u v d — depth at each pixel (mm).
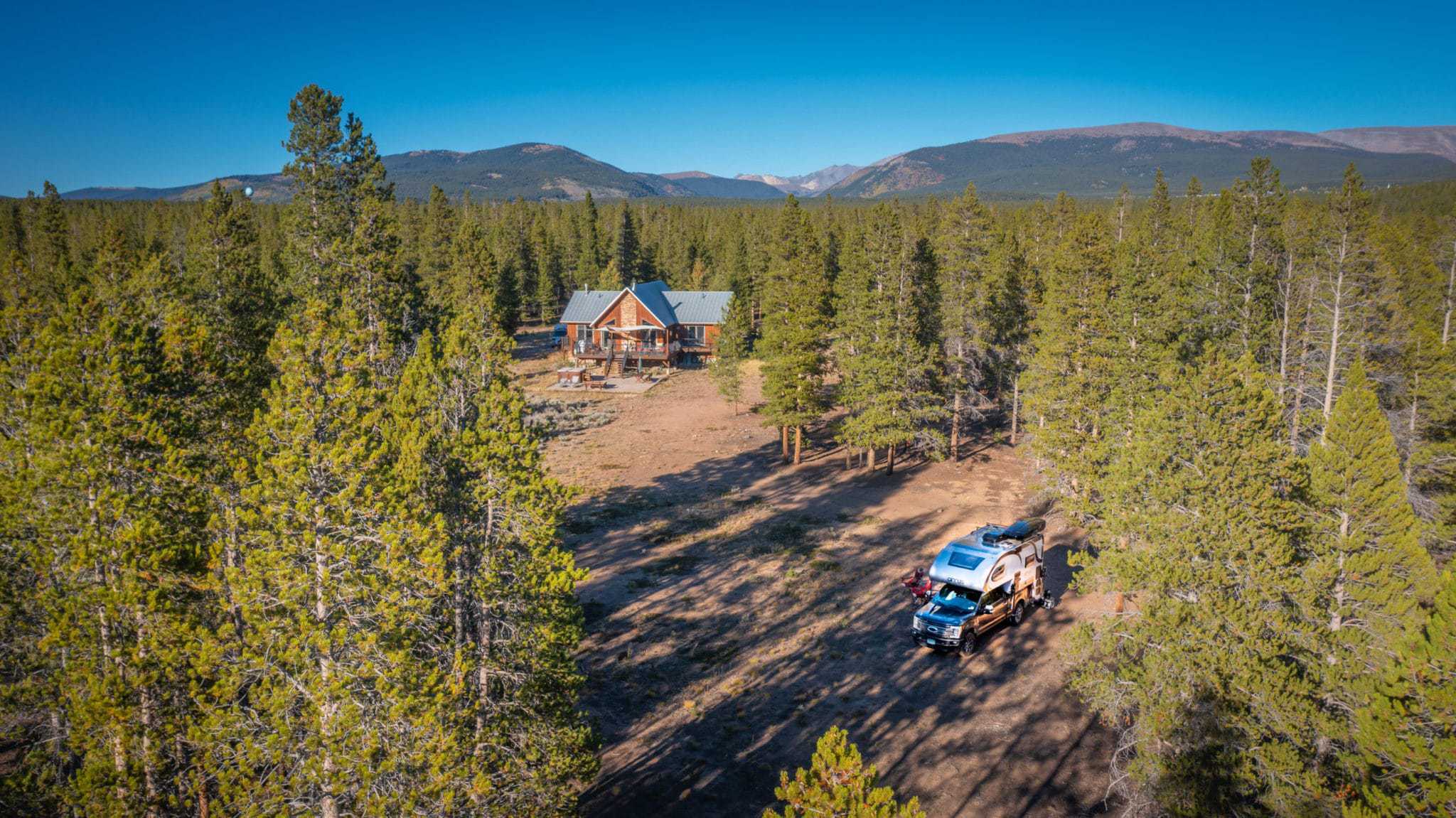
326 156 33781
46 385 14914
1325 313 30578
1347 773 14180
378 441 16828
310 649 13109
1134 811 16500
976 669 24375
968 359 48031
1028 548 28328
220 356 22453
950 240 50688
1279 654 15961
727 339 62219
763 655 25328
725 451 51750
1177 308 34562
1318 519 18203
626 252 118000
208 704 13734
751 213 150250
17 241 80812
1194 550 17438
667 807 18250
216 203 34594
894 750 20297
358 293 32906
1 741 17078
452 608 16734
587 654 25438
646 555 34281
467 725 15156
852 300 54781
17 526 15023
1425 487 29219
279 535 13859
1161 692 16781
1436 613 12656
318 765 12656
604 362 83375
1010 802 18359
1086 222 35094
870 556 33969
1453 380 29281
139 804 13906
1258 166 38312
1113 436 31922
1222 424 17922
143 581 14781
